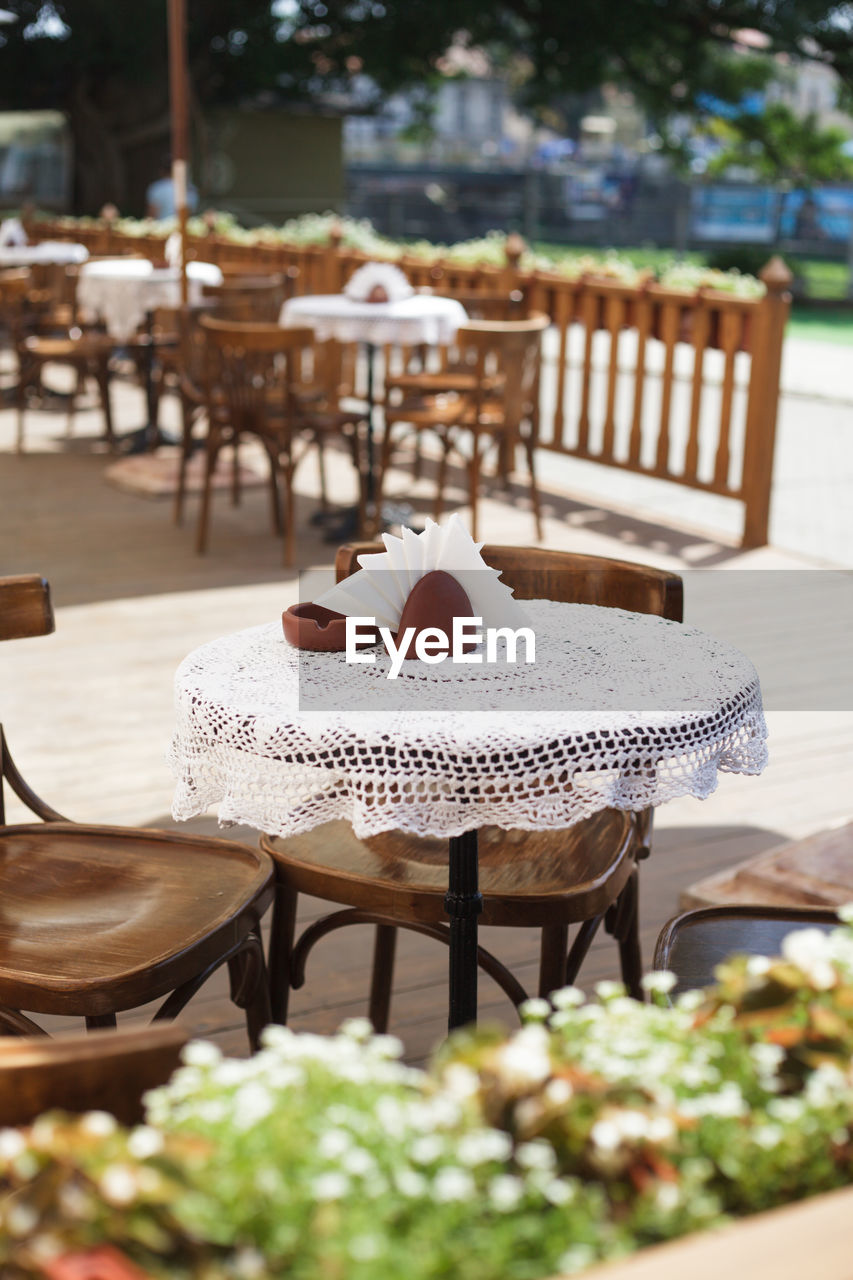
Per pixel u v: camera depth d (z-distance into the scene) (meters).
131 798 3.47
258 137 21.66
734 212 27.23
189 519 6.52
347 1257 0.77
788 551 6.11
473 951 1.90
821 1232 0.74
